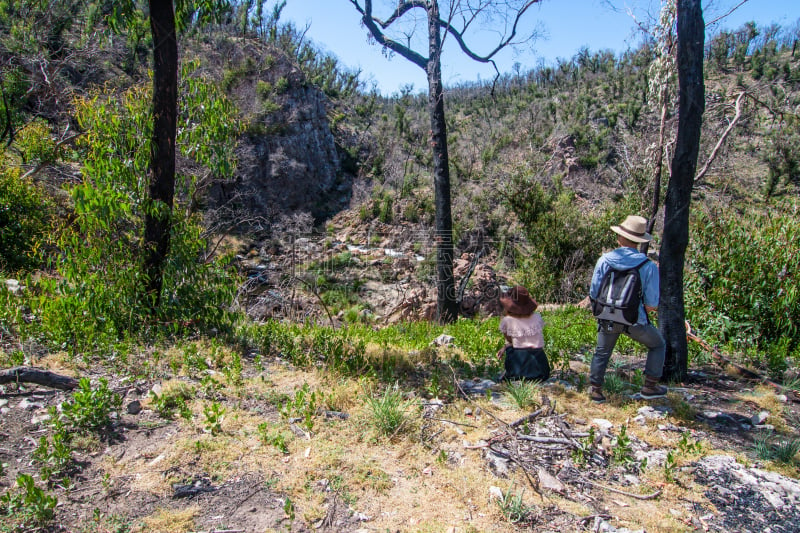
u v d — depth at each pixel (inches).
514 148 1941.4
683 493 140.0
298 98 1745.8
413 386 211.5
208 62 1433.3
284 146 1572.3
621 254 188.1
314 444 154.8
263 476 138.3
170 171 260.4
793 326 291.3
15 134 778.2
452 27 480.7
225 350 238.7
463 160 1849.2
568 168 1665.8
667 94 428.5
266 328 277.6
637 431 175.3
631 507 133.3
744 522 128.3
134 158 262.1
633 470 151.7
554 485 140.6
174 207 271.0
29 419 157.6
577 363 270.2
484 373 240.7
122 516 120.3
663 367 212.7
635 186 748.6
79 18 1189.1
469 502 131.8
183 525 117.6
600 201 960.9
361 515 124.6
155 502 126.2
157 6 248.5
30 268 405.7
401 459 151.2
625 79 2534.5
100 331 230.8
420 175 1840.6
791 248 299.7
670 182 223.3
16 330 222.5
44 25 1013.8
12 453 140.3
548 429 172.6
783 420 189.0
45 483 129.2
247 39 1801.2
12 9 978.1
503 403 195.0
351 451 152.9
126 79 1170.6
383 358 238.1
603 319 189.5
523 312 221.0
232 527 118.4
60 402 169.3
